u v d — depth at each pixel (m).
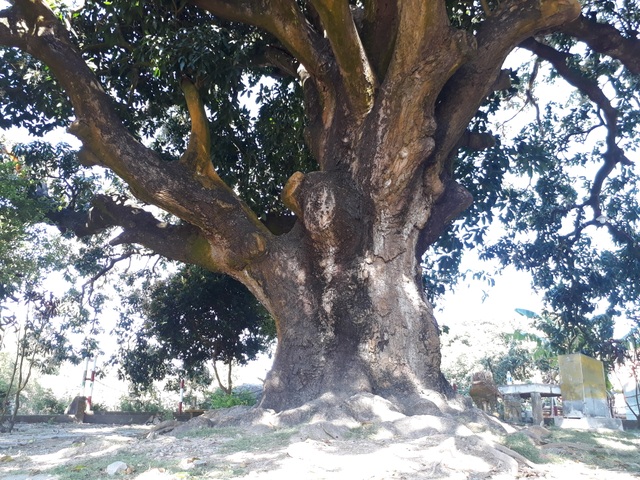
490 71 9.11
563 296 16.98
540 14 8.77
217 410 8.59
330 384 8.13
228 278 16.73
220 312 17.38
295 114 12.98
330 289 8.73
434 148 9.22
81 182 14.41
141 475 5.00
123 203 11.95
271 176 13.08
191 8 11.15
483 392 12.27
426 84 8.33
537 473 5.20
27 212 10.73
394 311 8.66
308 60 9.63
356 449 5.74
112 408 23.64
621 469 5.66
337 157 9.43
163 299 17.86
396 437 6.42
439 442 5.79
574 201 17.27
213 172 9.44
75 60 9.30
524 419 13.76
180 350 18.08
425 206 9.34
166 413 17.81
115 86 11.94
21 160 13.76
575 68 15.51
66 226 12.70
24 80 12.22
